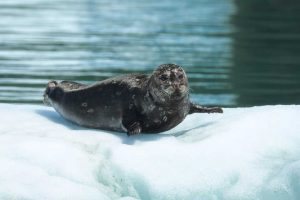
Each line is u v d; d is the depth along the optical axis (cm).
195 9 8362
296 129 2153
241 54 5428
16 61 5028
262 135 2130
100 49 5578
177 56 5300
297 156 2077
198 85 4388
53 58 5166
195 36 6281
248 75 4722
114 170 2031
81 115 2355
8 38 6031
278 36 6284
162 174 1997
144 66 4872
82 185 1944
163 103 2212
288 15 7581
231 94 4166
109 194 1980
